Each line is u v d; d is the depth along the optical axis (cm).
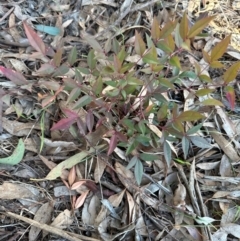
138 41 47
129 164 54
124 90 51
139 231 56
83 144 59
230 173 61
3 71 50
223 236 57
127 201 58
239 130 63
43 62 63
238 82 66
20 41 64
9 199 56
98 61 61
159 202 58
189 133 52
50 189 58
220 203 59
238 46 68
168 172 60
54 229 55
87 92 53
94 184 58
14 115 60
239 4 71
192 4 71
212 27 69
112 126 57
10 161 56
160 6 70
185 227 57
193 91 58
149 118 58
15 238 55
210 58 47
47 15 67
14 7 66
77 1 69
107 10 69
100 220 56
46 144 59
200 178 60
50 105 60
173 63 48
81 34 66
